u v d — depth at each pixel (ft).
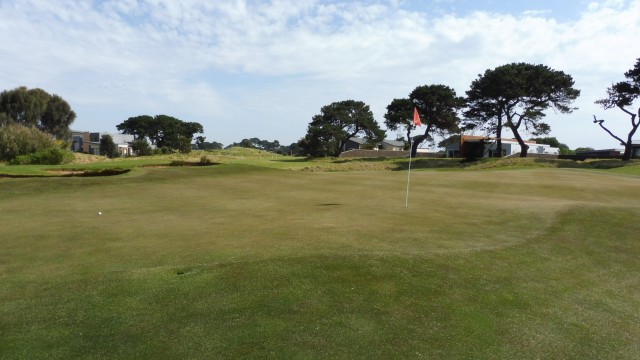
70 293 19.47
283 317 17.30
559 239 30.83
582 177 92.73
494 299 20.15
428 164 196.44
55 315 17.48
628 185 74.74
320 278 20.88
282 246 26.86
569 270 25.02
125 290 19.66
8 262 24.73
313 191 65.36
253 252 25.35
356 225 34.91
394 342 15.97
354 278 21.04
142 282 20.45
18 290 20.12
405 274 21.84
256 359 14.58
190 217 40.45
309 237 29.78
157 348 15.17
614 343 17.22
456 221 37.19
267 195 59.88
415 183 79.61
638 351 16.75
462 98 231.30
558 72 189.88
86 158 200.95
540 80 189.06
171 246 27.99
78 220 38.86
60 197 57.21
